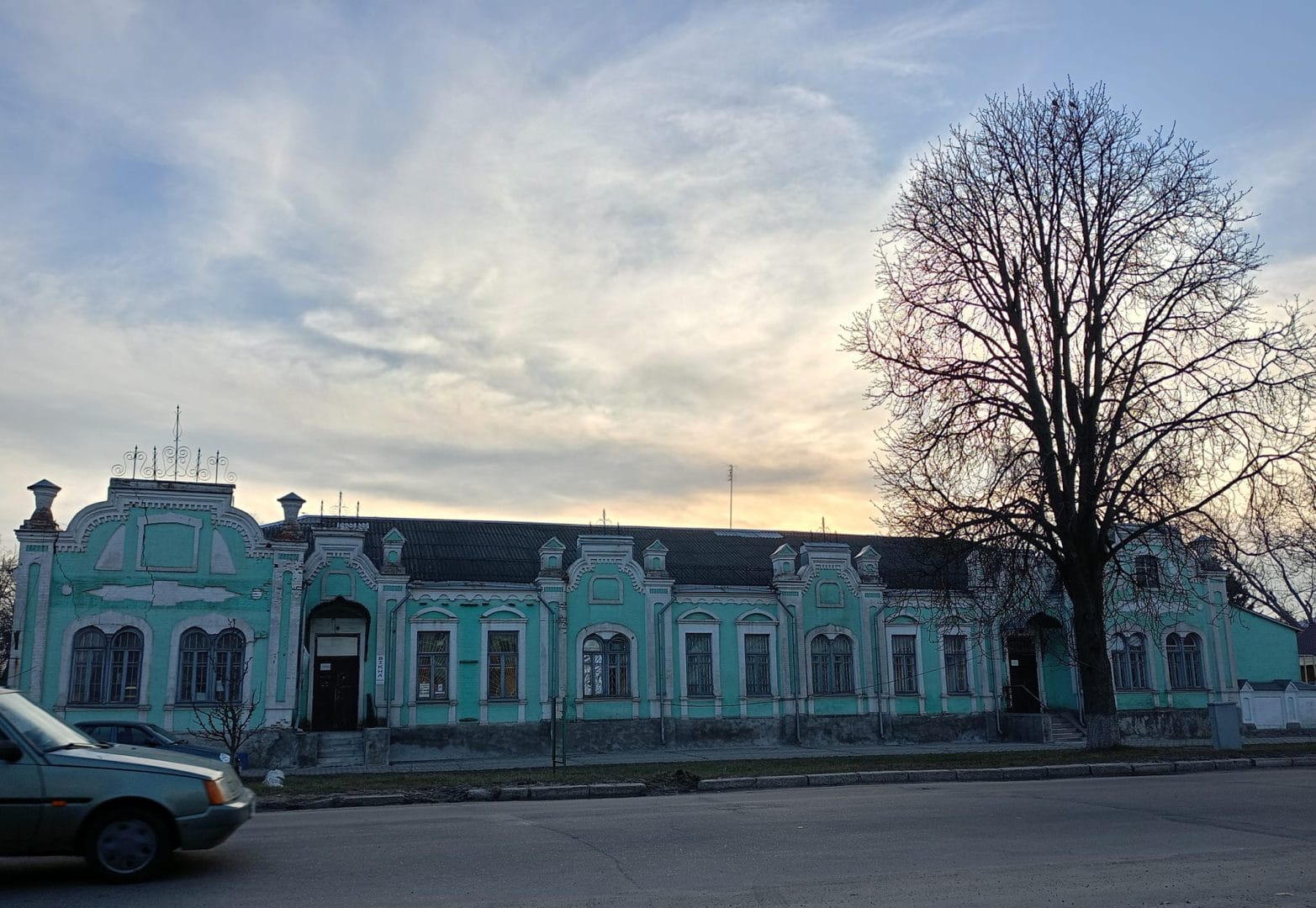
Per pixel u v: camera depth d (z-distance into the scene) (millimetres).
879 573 39906
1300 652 64188
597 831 13430
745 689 37219
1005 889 9555
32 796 9977
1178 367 27422
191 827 10258
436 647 34281
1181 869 10438
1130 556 37438
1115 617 39875
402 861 11242
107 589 30219
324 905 9109
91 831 10109
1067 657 38438
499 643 35031
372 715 32594
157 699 30078
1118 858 11062
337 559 33250
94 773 10172
